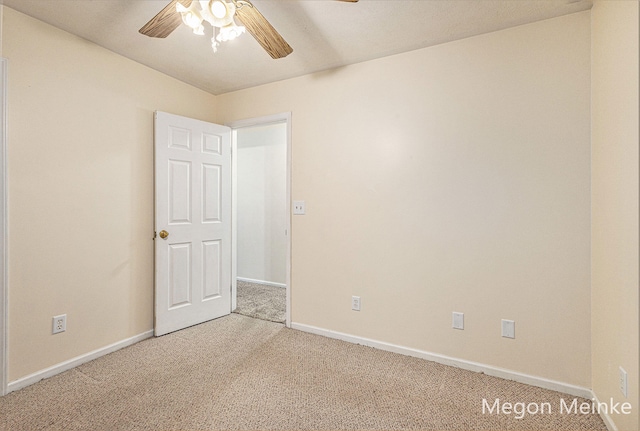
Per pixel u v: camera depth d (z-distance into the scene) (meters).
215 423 1.59
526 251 1.98
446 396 1.83
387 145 2.43
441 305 2.24
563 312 1.88
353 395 1.84
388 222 2.43
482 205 2.10
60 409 1.68
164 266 2.68
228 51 2.37
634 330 1.30
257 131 4.74
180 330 2.80
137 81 2.54
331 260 2.68
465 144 2.15
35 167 1.94
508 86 2.02
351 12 1.88
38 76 1.95
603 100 1.63
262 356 2.32
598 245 1.71
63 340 2.08
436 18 1.93
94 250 2.26
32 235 1.93
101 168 2.30
